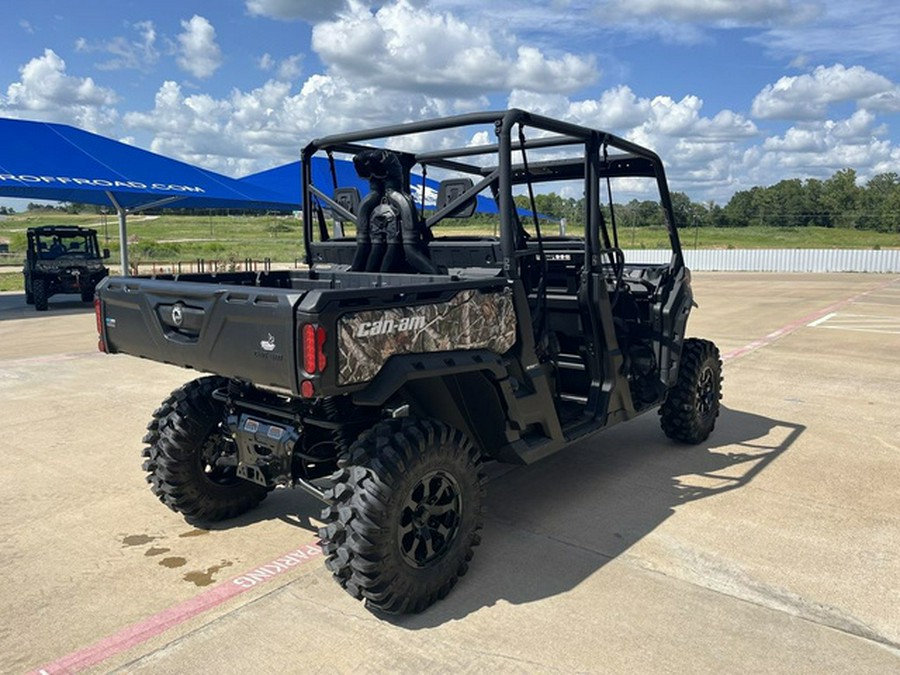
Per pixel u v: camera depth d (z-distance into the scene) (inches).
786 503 170.1
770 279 981.2
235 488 160.1
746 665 106.2
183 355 132.3
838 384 300.2
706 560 140.6
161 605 124.5
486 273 148.0
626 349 194.5
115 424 241.6
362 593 116.9
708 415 218.2
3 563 140.6
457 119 143.2
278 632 115.8
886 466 196.5
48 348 409.1
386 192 158.2
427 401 135.8
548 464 200.4
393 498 115.4
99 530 156.4
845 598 125.7
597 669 105.3
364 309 112.9
